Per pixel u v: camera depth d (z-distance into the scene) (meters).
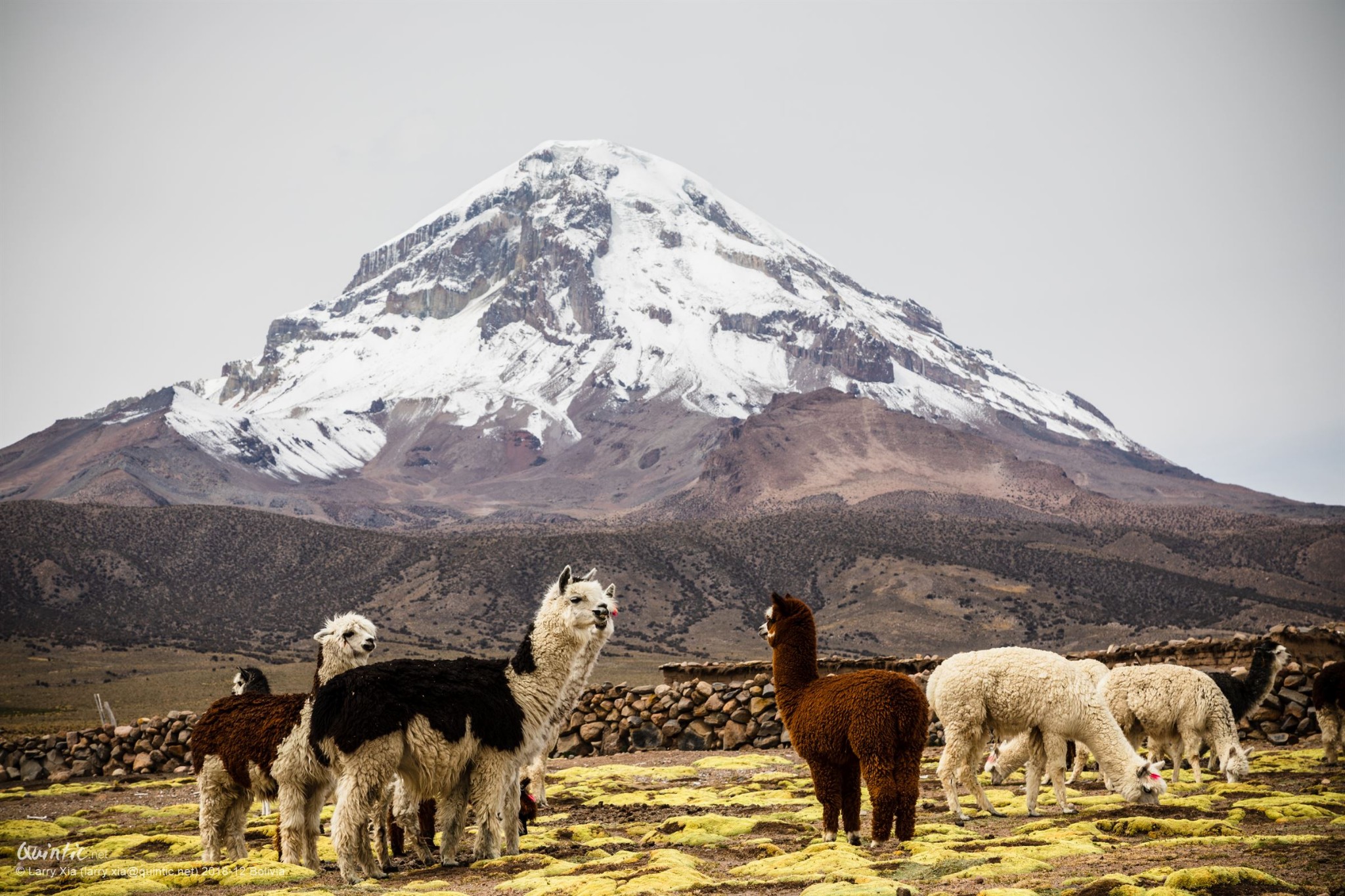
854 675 11.84
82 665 92.12
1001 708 13.25
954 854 10.64
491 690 11.96
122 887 11.01
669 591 137.75
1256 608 133.75
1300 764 16.27
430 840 13.34
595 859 11.91
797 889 9.88
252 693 12.81
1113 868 9.79
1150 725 15.67
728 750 22.89
